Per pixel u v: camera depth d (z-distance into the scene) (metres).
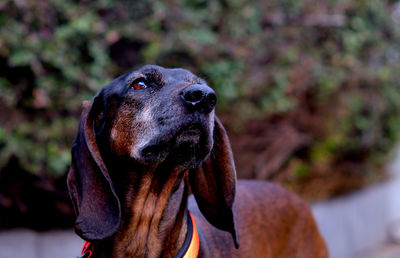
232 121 5.16
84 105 2.42
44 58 4.12
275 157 5.43
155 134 2.23
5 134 4.05
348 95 5.98
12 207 4.38
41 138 4.20
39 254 4.16
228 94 4.93
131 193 2.36
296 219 3.21
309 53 5.66
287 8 5.45
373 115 6.29
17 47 4.08
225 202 2.49
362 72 6.00
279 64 5.38
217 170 2.51
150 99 2.29
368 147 6.51
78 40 4.30
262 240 2.90
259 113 5.31
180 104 2.17
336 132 5.96
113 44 4.77
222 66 4.91
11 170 4.27
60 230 4.43
